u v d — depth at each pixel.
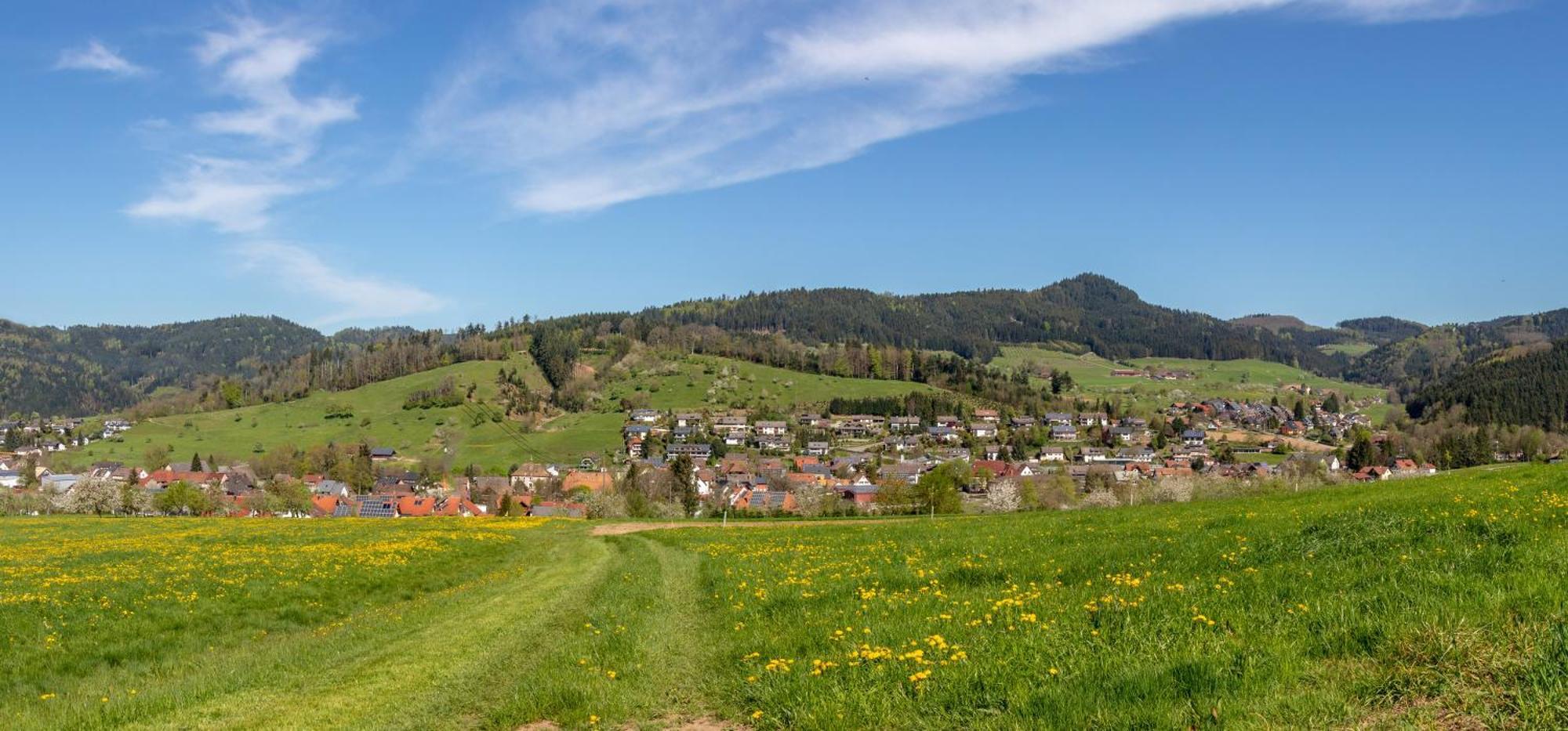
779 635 15.59
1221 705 8.80
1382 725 8.15
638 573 29.69
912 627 14.24
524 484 164.62
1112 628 12.35
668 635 17.66
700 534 50.28
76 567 35.38
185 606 25.98
